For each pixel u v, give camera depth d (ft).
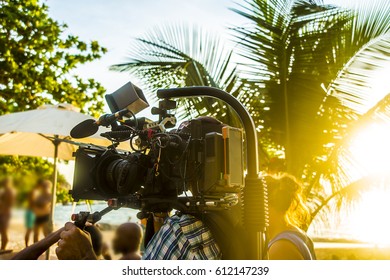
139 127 5.02
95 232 4.85
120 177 4.50
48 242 4.61
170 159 4.64
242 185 4.49
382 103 19.02
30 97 43.78
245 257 4.36
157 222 5.01
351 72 19.21
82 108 46.01
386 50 18.74
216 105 18.83
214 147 4.38
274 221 6.30
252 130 4.50
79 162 4.90
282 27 19.17
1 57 41.16
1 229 31.42
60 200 41.73
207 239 4.41
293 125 19.51
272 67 19.47
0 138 23.95
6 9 41.32
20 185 32.32
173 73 20.70
